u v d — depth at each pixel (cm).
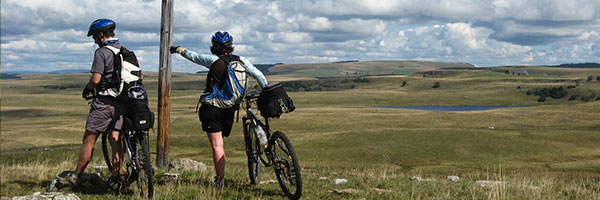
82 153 603
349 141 7644
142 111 542
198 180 710
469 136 7938
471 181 933
